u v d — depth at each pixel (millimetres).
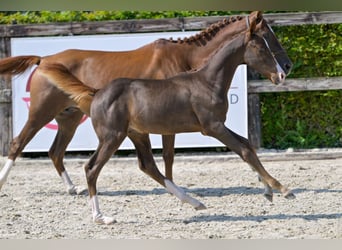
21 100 13930
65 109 10773
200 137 13812
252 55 8992
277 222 8594
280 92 14219
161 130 8773
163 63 10367
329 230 8117
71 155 14469
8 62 10648
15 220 8984
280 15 13891
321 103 14266
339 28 14164
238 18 10266
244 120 13805
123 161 13602
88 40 13836
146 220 8867
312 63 14312
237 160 13523
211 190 10906
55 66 9141
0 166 13547
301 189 10773
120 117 8664
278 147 14367
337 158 13469
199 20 13875
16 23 14422
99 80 10523
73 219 9016
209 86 8703
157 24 13961
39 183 11867
